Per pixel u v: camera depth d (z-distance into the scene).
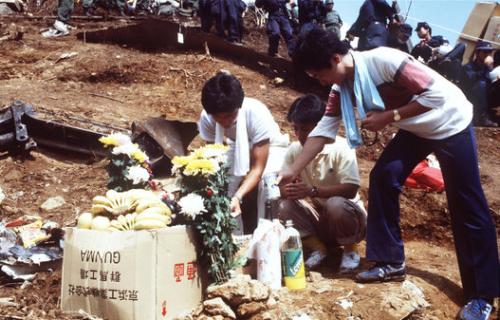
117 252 3.56
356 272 4.44
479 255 4.08
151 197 3.86
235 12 11.60
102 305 3.60
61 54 10.17
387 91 4.00
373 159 8.12
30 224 4.82
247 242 4.36
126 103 8.68
